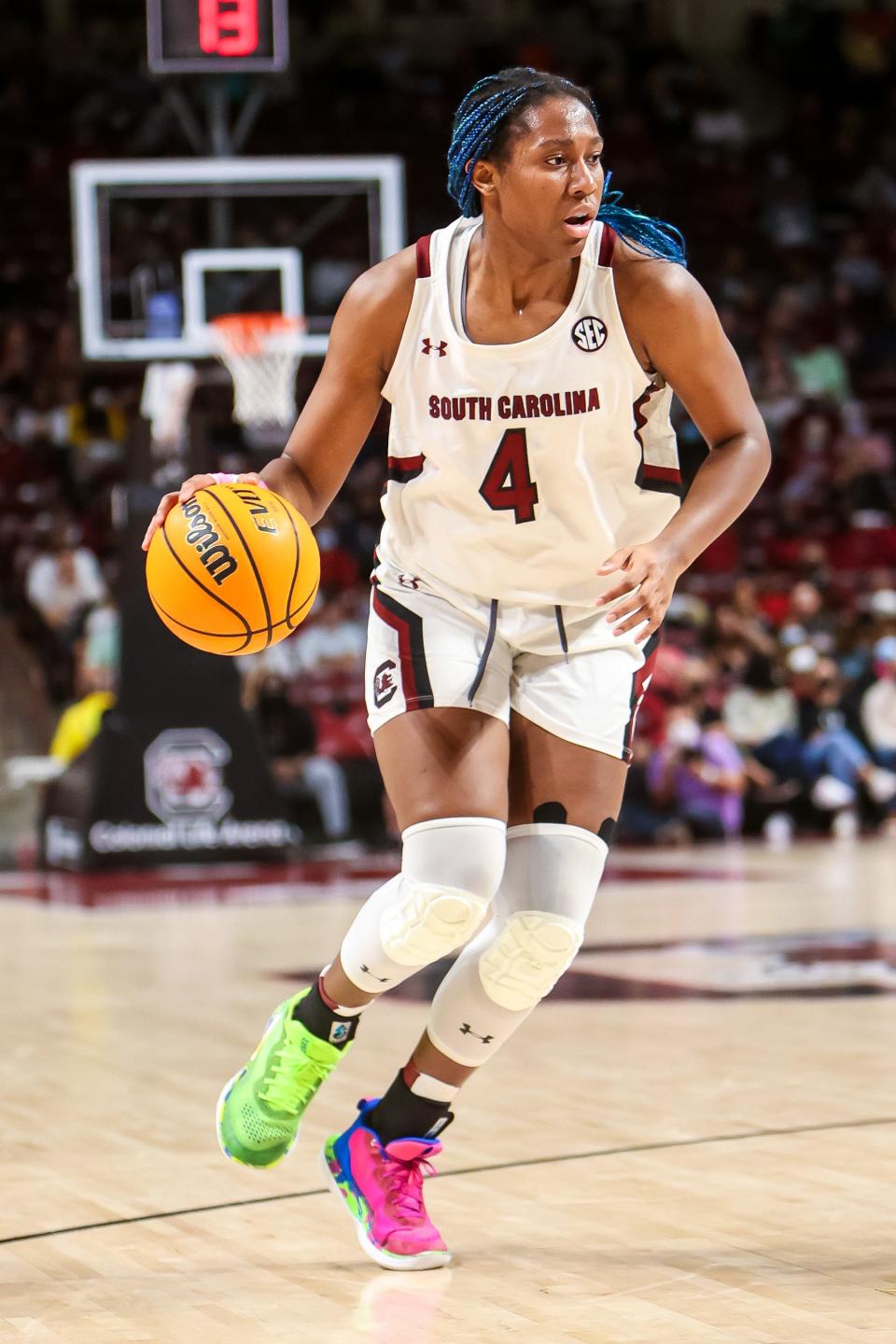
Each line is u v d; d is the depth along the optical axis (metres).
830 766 23.38
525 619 5.18
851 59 38.00
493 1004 5.03
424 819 4.92
